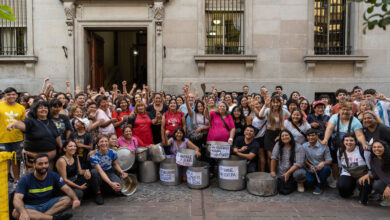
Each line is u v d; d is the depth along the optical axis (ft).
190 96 24.67
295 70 35.29
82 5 34.40
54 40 34.65
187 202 16.16
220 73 35.32
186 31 34.86
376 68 35.27
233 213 14.66
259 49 35.14
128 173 18.52
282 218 14.12
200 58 34.47
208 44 35.94
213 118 20.49
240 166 18.06
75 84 34.71
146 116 21.25
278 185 18.08
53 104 16.44
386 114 20.25
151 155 19.74
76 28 34.50
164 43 34.88
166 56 34.99
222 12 35.83
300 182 17.90
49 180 13.89
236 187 18.06
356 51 35.17
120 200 16.49
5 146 18.02
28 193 13.39
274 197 17.04
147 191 18.01
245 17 35.09
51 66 34.76
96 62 38.93
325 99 23.93
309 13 35.12
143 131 20.81
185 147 20.39
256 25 35.12
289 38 35.17
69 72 34.55
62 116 17.16
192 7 34.81
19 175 18.85
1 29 35.27
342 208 15.39
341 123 17.79
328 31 36.40
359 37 35.14
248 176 17.99
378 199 16.53
